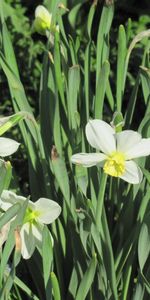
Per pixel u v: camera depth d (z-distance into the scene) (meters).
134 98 0.63
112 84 1.00
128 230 0.62
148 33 0.62
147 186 0.61
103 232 0.58
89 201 0.56
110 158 0.52
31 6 1.18
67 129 0.64
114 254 0.64
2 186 0.52
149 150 0.52
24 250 0.55
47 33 0.68
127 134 0.51
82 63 0.94
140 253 0.57
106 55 0.63
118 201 0.64
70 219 0.60
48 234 0.53
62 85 0.63
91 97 0.67
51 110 0.63
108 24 0.62
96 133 0.52
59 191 0.64
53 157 0.55
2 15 0.65
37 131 0.60
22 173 0.91
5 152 0.54
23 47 1.05
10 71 0.61
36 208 0.54
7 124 0.55
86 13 1.14
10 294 0.64
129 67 1.04
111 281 0.59
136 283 0.61
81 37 1.07
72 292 0.62
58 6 0.66
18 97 0.62
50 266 0.55
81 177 0.56
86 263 0.61
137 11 1.20
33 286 0.69
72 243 0.61
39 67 1.03
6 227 0.52
